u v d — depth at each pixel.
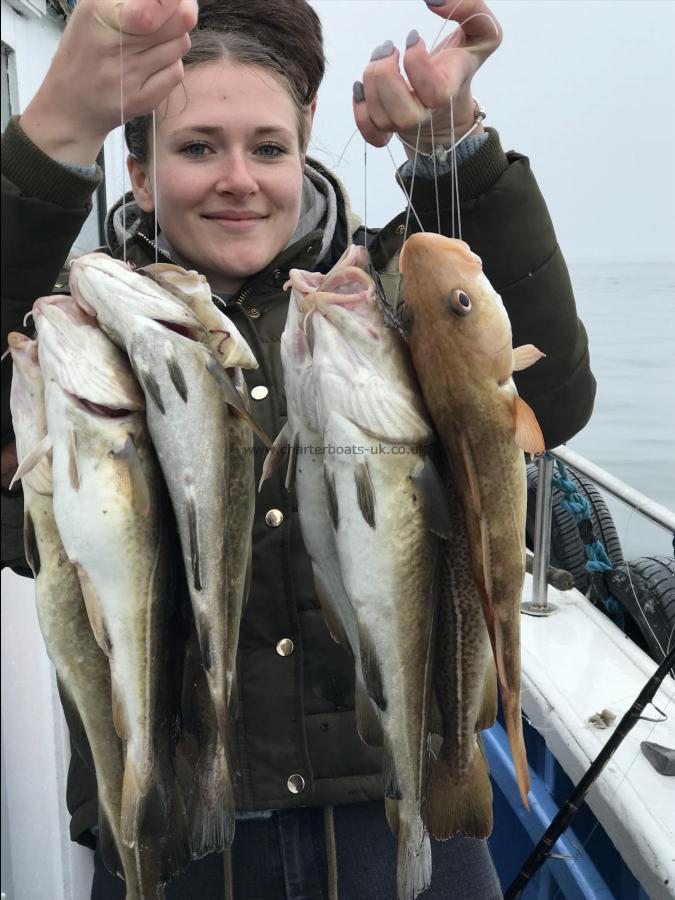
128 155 1.93
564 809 1.94
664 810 2.01
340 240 2.08
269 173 1.77
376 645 1.52
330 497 1.50
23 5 2.65
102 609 1.41
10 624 2.16
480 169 1.69
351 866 1.81
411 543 1.52
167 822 1.45
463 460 1.51
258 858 1.81
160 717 1.47
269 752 1.79
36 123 1.39
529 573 3.26
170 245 1.92
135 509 1.42
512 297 1.82
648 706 2.41
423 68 1.44
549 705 2.43
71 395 1.39
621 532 4.38
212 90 1.70
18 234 1.42
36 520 1.47
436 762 1.59
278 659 1.81
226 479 1.47
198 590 1.43
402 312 1.58
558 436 1.99
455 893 1.85
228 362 1.50
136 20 1.29
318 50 1.87
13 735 2.06
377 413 1.49
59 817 2.32
